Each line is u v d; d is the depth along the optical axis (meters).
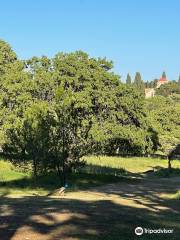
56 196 18.86
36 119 26.89
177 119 75.75
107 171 36.69
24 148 28.95
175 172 42.41
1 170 30.50
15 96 53.00
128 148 67.94
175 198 18.97
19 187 22.89
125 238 9.27
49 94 53.88
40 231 9.59
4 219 10.80
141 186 25.67
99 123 61.56
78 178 27.62
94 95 60.50
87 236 9.27
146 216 12.12
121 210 12.95
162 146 68.44
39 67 60.47
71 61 60.69
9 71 57.66
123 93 63.62
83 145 26.33
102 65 64.12
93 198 18.09
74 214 11.60
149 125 66.69
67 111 26.33
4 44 60.66
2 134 42.59
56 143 25.67
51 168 25.91
